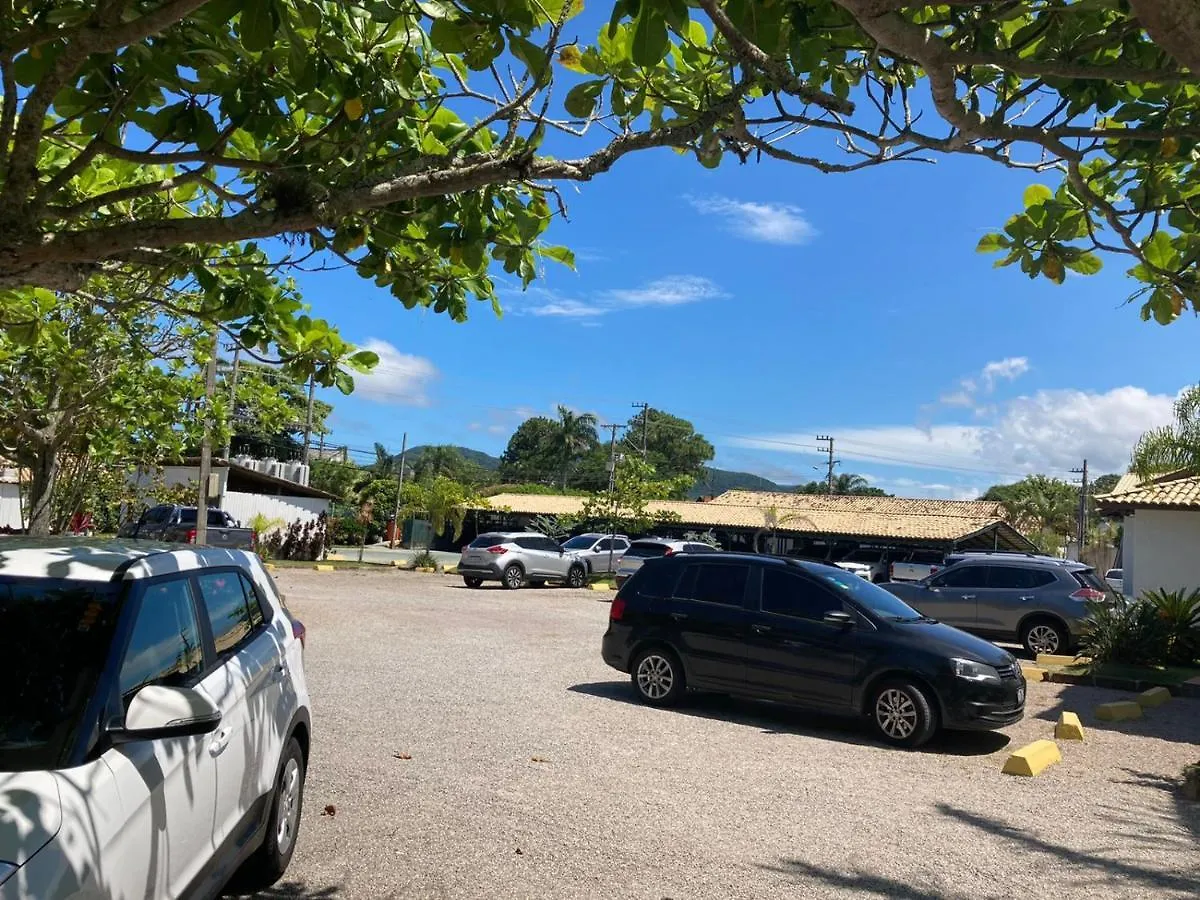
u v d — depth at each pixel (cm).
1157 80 343
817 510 4406
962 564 1689
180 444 1456
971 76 476
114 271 547
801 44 386
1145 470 1171
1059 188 500
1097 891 500
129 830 286
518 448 9375
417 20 457
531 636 1508
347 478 5419
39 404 1101
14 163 405
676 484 4512
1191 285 477
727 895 477
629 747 786
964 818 628
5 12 418
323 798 607
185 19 416
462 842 536
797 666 897
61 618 341
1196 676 1307
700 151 497
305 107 500
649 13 333
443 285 595
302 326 602
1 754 292
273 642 488
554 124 491
